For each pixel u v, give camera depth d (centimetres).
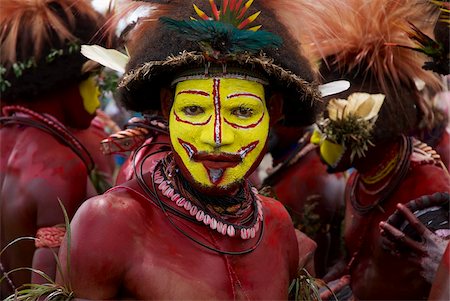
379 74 262
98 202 179
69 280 176
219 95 175
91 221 176
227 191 179
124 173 239
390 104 262
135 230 177
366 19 262
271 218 195
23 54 275
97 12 279
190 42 176
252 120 178
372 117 258
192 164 177
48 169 267
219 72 176
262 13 185
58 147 272
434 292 198
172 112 180
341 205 314
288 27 191
